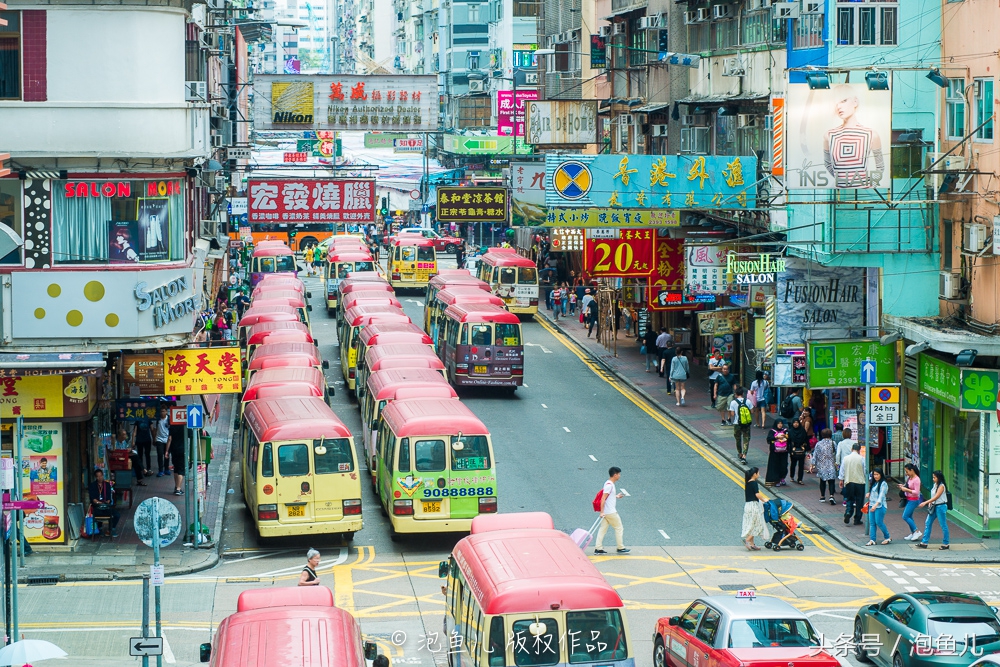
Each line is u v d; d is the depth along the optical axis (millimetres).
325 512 27391
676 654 19594
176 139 26891
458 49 105312
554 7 70188
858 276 33406
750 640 18000
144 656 17812
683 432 39438
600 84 60938
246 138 62906
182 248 27781
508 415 41531
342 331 49594
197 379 27641
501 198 55031
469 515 27578
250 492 29203
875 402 29109
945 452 30625
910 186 31734
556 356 52938
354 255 65812
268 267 68000
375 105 57906
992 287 28656
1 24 24969
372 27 189000
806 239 33562
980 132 29359
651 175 34969
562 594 17125
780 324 33406
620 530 27391
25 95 26250
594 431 39344
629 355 52500
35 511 27469
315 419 27922
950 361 29609
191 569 26438
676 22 47406
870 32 32062
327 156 79312
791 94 30531
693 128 45062
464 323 44281
